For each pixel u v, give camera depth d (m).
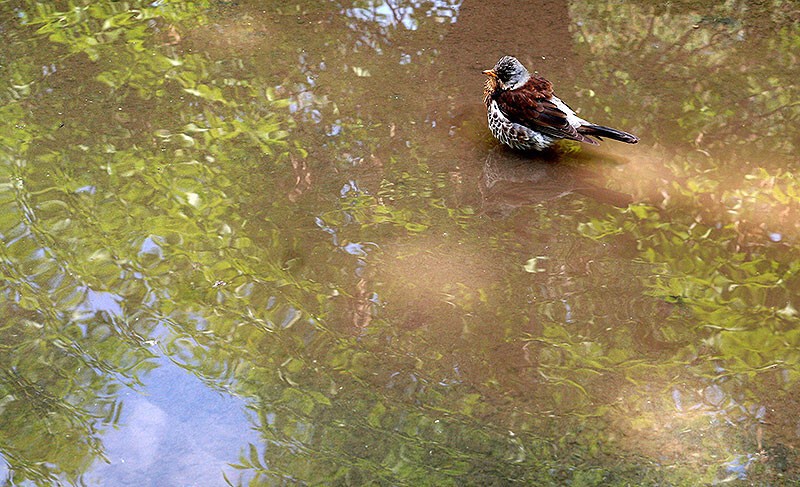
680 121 6.57
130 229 5.52
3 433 4.25
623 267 5.27
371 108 6.71
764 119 6.58
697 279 5.18
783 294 5.07
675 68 7.18
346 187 5.91
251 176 5.98
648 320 4.89
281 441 4.19
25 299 5.02
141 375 4.56
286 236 5.48
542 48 7.47
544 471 4.02
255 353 4.68
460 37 7.64
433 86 6.98
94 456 4.13
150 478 4.02
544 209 5.75
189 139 6.32
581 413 4.32
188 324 4.86
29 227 5.54
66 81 6.96
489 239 5.49
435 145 6.34
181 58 7.27
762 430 4.23
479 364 4.61
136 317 4.91
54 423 4.30
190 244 5.41
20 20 7.79
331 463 4.06
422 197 5.84
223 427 4.27
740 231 5.54
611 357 4.66
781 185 5.93
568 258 5.34
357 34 7.66
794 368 4.58
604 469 4.03
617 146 6.36
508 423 4.27
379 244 5.43
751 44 7.49
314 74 7.10
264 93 6.86
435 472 4.01
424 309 4.96
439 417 4.30
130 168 6.04
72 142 6.28
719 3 8.12
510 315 4.93
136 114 6.59
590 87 6.93
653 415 4.31
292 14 7.95
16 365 4.62
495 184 5.97
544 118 5.99
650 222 5.63
